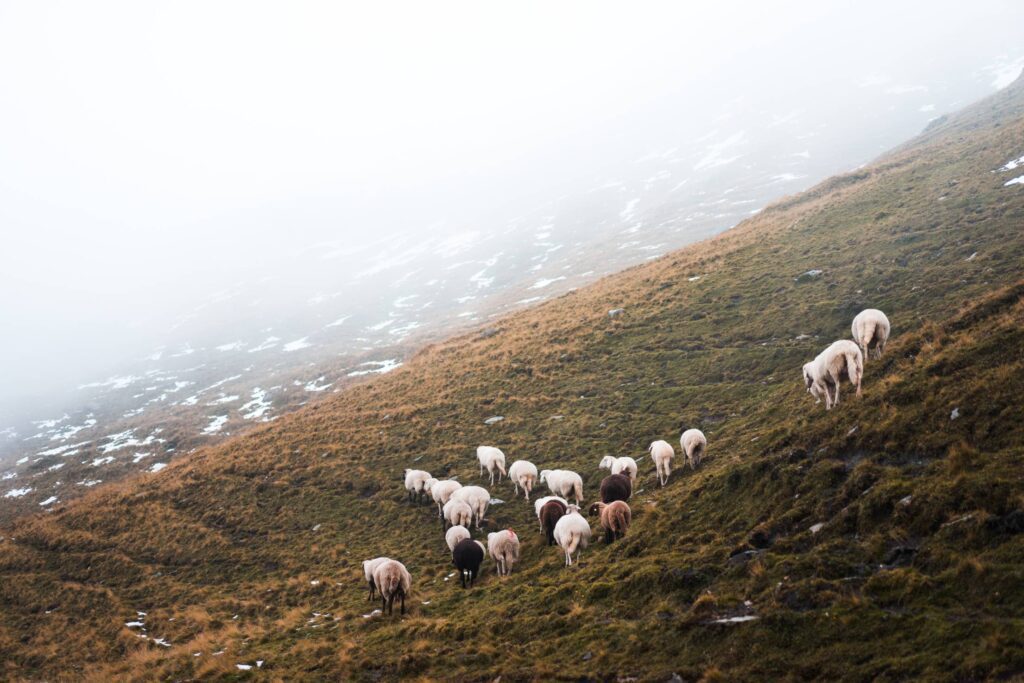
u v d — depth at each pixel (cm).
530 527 2350
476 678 1244
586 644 1227
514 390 3922
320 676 1490
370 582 2031
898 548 1083
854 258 3938
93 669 1972
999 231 3300
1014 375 1335
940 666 809
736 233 5947
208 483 3450
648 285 5038
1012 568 903
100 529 3122
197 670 1716
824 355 1803
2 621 2445
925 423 1402
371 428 3856
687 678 998
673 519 1661
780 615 1020
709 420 2825
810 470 1487
